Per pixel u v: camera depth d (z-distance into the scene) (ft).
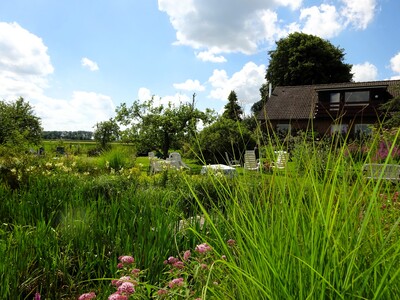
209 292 5.35
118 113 77.30
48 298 7.75
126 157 46.11
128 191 17.38
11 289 7.43
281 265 4.20
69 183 20.22
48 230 10.12
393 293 3.92
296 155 5.78
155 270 8.54
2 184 19.24
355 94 92.73
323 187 4.73
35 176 21.97
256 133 6.20
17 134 66.49
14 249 8.64
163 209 11.33
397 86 73.15
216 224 8.42
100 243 10.07
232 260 4.70
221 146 41.11
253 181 5.90
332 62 138.51
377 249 4.43
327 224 4.12
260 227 4.95
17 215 13.23
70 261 9.29
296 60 138.72
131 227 10.59
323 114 89.30
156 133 75.77
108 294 7.25
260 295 4.18
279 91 107.86
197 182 18.70
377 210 4.46
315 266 3.93
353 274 3.93
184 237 10.12
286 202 4.88
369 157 4.78
